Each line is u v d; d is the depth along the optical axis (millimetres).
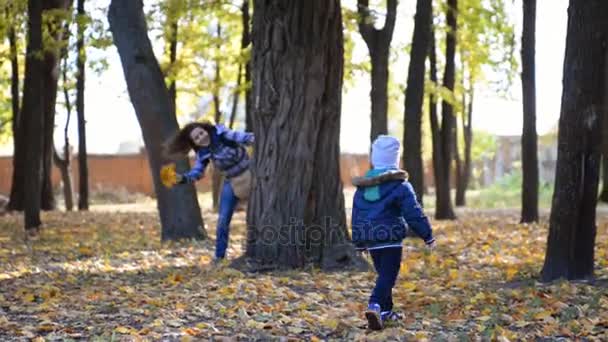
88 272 11469
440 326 7531
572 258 9648
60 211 27766
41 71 17859
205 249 14219
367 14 17750
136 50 15570
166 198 15734
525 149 20328
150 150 15742
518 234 17062
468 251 13977
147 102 15523
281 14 11242
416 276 10844
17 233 17578
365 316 7645
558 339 6898
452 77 24453
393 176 7289
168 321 7730
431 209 32469
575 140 9461
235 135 11320
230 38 27125
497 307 8195
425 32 17391
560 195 9625
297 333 7320
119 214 25906
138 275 11125
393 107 35094
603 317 7457
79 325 7656
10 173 47531
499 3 25062
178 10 21109
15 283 10422
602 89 9375
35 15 17375
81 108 29047
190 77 27078
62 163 31094
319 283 10117
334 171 11594
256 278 10523
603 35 9227
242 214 26562
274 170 11367
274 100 11320
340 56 11633
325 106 11508
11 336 7148
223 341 6953
